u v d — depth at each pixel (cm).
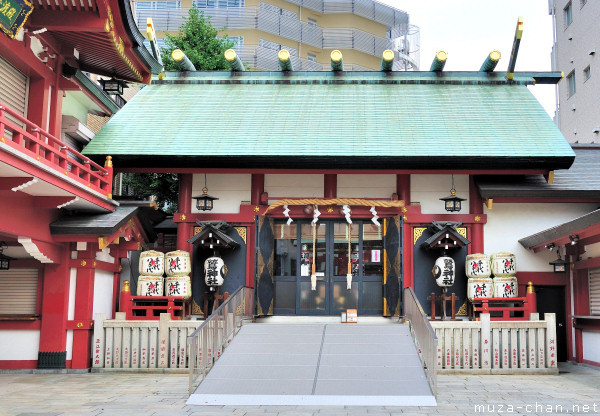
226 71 1847
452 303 1458
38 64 1216
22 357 1312
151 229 1575
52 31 1203
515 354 1266
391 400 931
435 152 1465
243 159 1483
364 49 4184
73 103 1546
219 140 1534
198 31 2292
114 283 1541
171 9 3894
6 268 1239
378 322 1492
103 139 1541
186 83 1827
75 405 920
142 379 1205
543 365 1266
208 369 1088
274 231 1622
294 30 3991
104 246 1289
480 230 1555
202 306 1558
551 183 1511
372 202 1527
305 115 1647
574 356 1498
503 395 1005
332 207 1576
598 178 1552
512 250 1553
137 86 2566
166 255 1508
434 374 953
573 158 1440
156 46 1794
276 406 917
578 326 1467
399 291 1487
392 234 1549
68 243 1338
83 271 1359
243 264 1582
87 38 1226
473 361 1261
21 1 995
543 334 1277
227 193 1609
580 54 2739
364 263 1602
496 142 1508
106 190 1340
